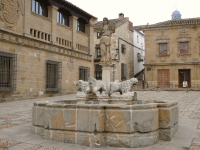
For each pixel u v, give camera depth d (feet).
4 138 19.08
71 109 17.53
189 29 100.27
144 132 16.70
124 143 16.51
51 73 68.18
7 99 50.42
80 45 84.99
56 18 70.08
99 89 25.04
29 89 57.36
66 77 74.54
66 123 17.63
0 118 30.07
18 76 53.78
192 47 99.71
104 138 17.07
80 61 83.66
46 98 60.44
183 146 16.72
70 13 77.97
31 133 20.99
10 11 51.88
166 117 18.34
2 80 49.75
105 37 25.93
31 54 58.39
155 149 16.07
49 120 18.35
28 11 57.62
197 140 18.40
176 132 21.20
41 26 63.52
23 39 55.42
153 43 106.42
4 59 50.70
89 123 16.75
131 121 16.46
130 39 124.26
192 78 99.25
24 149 16.01
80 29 87.97
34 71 59.36
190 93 75.00
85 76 87.51
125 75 113.91
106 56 25.93
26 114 33.76
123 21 113.29
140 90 96.89
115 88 25.27
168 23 104.94
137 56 134.21
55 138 18.13
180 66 101.19
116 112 16.78
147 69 106.52
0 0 49.26
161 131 18.52
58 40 71.36
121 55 110.52
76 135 17.29
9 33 51.08
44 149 16.01
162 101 24.36
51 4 67.36
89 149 16.03
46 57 64.59
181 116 31.32
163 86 103.86
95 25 117.29
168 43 103.71
